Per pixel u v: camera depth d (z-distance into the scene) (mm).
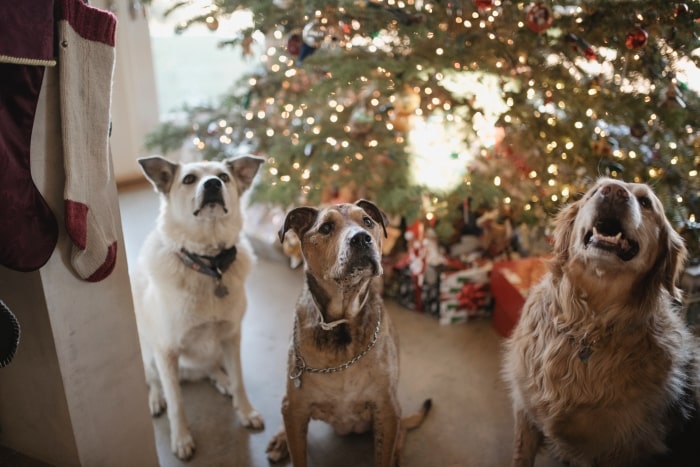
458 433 2311
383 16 2783
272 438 2217
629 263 1622
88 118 1561
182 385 2643
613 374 1700
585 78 2900
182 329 2182
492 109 2758
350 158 3156
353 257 1525
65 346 1662
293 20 3061
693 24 2420
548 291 1888
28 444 1925
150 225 4270
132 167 5160
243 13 3137
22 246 1430
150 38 4938
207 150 4098
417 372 2715
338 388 1747
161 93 5602
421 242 3150
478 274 3105
